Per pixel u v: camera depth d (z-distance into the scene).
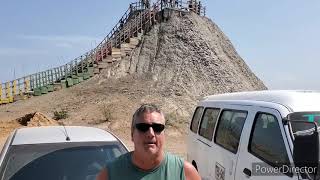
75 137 5.31
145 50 45.78
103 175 3.07
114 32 49.25
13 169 4.64
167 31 48.12
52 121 23.78
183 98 37.59
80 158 4.88
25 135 5.43
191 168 3.10
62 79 40.78
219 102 7.56
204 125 8.09
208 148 7.38
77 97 36.16
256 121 5.70
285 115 4.90
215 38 51.50
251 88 47.09
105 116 27.44
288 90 5.80
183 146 18.84
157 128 2.98
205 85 42.59
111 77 41.75
